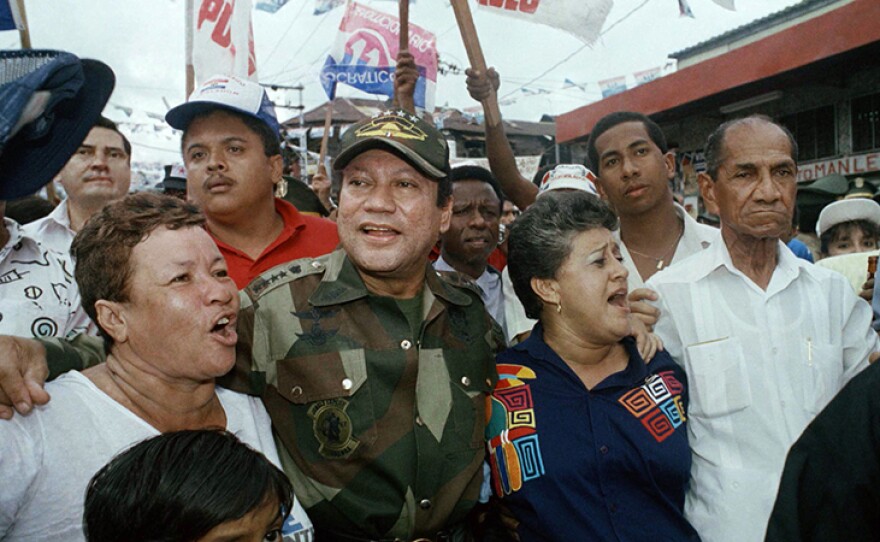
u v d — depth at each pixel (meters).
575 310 1.79
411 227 1.63
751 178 1.83
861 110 9.69
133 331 1.35
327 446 1.58
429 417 1.64
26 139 1.14
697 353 1.95
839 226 3.74
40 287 2.02
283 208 2.53
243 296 1.71
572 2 3.11
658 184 2.53
